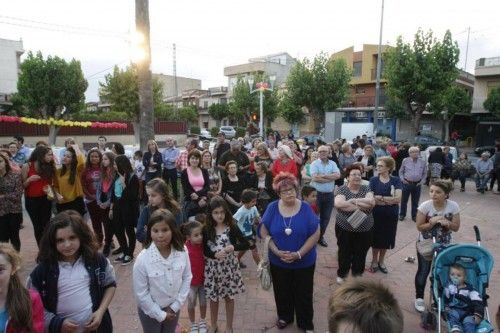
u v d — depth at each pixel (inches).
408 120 1353.3
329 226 330.6
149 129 382.3
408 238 293.0
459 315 133.3
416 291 174.1
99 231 245.9
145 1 365.1
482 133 1088.2
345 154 391.9
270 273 156.3
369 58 1464.1
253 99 1482.5
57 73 991.6
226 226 152.6
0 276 81.7
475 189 553.6
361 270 197.0
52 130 951.6
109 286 108.4
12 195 206.8
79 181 236.2
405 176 344.8
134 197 226.2
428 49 890.1
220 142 430.9
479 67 1223.5
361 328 48.4
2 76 1485.0
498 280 211.0
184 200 245.6
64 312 99.7
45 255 99.2
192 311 153.7
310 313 153.3
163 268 116.9
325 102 1190.3
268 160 335.3
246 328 159.9
